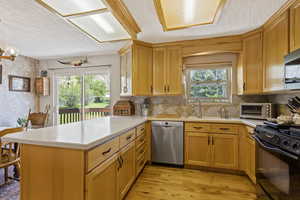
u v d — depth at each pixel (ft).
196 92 10.73
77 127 5.85
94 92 12.73
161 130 8.97
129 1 5.40
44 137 4.28
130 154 6.45
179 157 8.73
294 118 5.39
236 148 7.93
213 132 8.24
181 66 9.61
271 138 4.71
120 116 10.22
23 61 12.59
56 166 3.94
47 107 13.44
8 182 7.06
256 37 7.89
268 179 4.95
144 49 9.75
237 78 9.56
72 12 5.27
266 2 5.58
